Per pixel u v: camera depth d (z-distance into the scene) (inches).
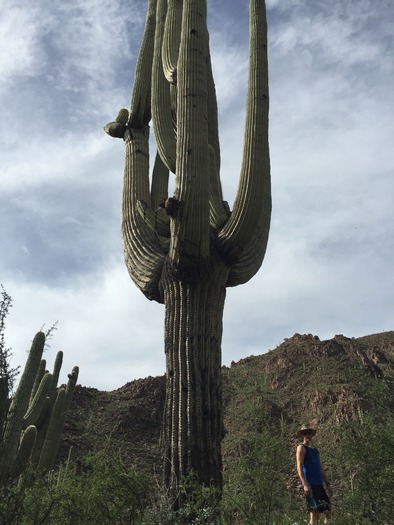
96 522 262.1
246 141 331.6
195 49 328.5
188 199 302.2
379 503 296.5
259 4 366.6
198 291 312.2
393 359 2295.8
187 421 285.0
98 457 291.4
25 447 346.9
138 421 1899.6
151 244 353.1
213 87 395.9
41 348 308.5
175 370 299.1
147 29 430.6
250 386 2167.8
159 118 362.9
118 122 414.3
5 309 259.9
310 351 2352.4
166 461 283.7
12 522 229.1
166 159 352.5
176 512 254.2
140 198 375.6
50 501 253.1
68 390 505.4
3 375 255.9
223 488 281.4
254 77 345.4
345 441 367.9
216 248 321.7
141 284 341.1
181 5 385.1
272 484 257.6
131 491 271.7
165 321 314.7
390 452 323.6
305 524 225.9
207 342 304.5
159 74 374.9
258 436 283.4
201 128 312.7
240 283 339.9
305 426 237.0
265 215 362.6
